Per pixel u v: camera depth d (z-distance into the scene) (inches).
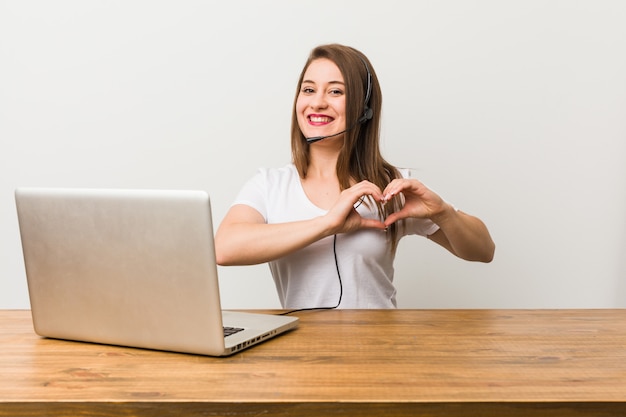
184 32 105.9
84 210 46.2
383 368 42.5
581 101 103.3
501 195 105.3
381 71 104.0
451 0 102.6
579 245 105.7
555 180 104.8
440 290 107.4
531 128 104.0
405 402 36.6
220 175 107.8
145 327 46.4
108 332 48.0
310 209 72.7
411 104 104.3
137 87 107.1
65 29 106.9
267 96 106.0
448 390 38.4
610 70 102.5
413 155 105.0
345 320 56.0
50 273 49.0
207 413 37.0
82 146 108.6
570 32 102.3
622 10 101.5
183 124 107.3
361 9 103.5
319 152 74.9
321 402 36.7
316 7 104.1
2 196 110.1
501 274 106.8
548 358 44.8
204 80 106.3
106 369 43.1
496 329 52.6
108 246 46.0
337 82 71.8
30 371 42.8
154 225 44.1
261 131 106.7
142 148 108.0
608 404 36.9
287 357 45.0
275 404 36.8
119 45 106.7
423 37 103.2
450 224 69.2
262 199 73.9
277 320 52.8
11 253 111.1
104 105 107.7
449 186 105.3
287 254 64.9
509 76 103.3
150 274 45.1
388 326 53.7
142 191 44.1
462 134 104.5
